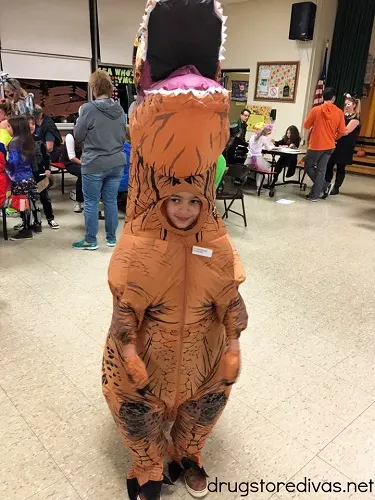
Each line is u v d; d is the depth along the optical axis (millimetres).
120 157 3781
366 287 3572
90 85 3607
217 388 1467
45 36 6590
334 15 8070
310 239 4734
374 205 6434
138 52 1158
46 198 4566
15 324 2748
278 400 2174
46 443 1845
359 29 7914
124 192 5223
